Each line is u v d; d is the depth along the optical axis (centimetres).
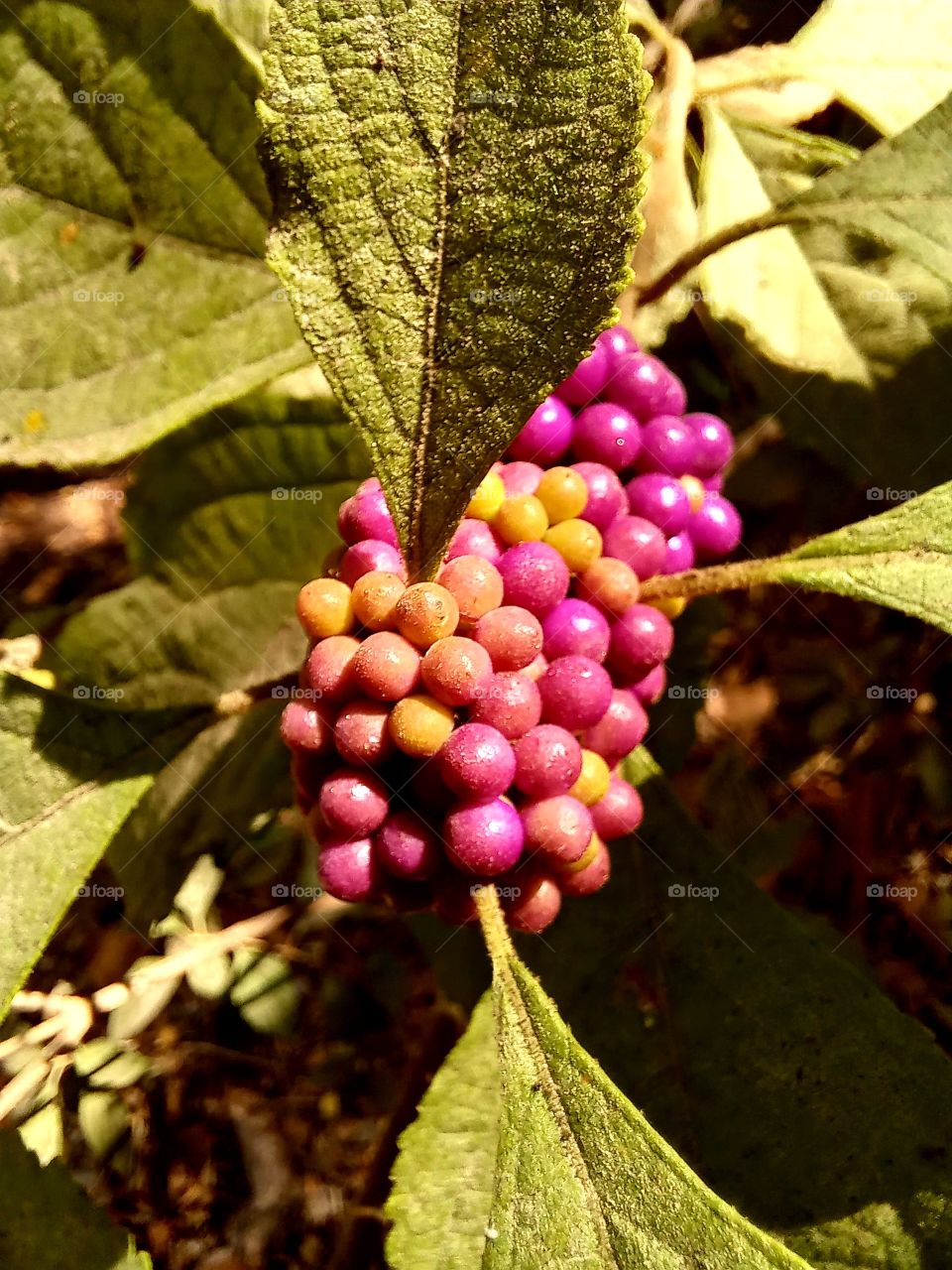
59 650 10
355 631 6
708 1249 5
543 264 5
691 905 8
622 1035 8
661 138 9
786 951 8
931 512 7
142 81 8
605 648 6
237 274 8
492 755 6
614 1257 5
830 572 7
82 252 8
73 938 11
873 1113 8
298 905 11
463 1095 9
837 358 9
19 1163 7
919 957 11
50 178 8
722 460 8
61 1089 10
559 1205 6
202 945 10
